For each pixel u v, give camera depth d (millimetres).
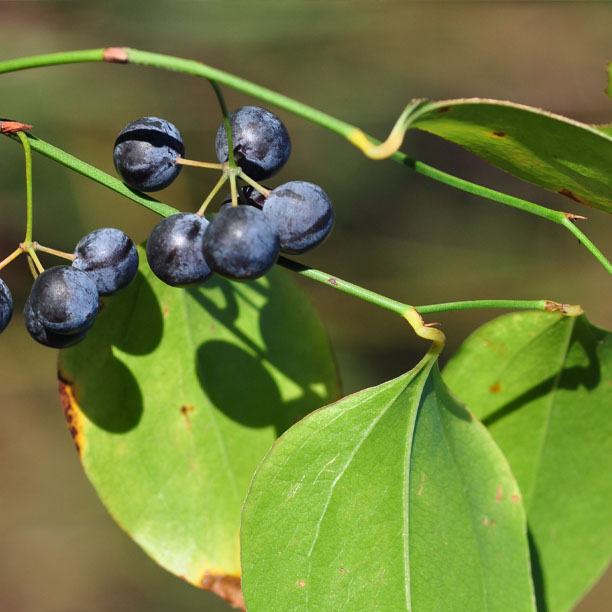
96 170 236
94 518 499
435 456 239
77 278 230
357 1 491
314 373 259
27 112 451
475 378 259
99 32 468
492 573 240
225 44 489
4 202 451
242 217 224
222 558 256
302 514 232
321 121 220
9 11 457
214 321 257
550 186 242
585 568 263
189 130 491
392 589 234
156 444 255
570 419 260
